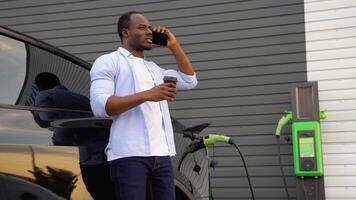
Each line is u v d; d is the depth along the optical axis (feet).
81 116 11.45
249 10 23.54
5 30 10.93
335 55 22.20
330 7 22.38
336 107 22.02
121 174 9.98
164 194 10.44
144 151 10.00
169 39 11.02
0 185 8.80
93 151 10.75
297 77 22.67
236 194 23.17
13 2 27.07
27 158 9.37
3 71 10.36
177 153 13.24
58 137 10.20
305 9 22.75
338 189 21.72
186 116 24.12
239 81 23.49
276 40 23.08
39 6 26.66
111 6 25.58
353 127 21.75
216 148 23.56
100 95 9.78
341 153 21.79
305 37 22.68
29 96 10.71
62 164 10.01
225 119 23.57
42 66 11.56
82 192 10.27
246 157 23.15
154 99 9.58
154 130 10.25
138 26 10.60
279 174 22.61
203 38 24.12
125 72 10.36
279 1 23.12
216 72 23.85
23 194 9.16
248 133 23.18
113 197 10.98
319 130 20.42
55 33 26.35
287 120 21.26
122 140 10.02
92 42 25.77
